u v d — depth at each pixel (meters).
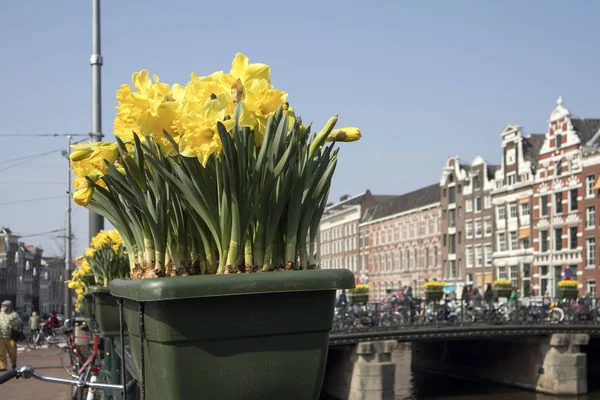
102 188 1.88
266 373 1.55
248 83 1.73
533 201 40.91
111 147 1.75
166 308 1.49
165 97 1.77
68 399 7.86
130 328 1.78
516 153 42.91
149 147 1.72
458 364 28.31
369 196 70.38
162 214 1.71
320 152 1.77
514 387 24.48
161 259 1.73
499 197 44.34
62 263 60.06
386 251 62.09
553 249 38.94
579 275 36.72
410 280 56.94
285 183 1.64
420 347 31.30
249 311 1.53
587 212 36.47
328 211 80.12
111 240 5.68
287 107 1.77
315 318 1.58
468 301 25.50
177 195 1.72
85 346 7.18
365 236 67.38
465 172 48.66
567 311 24.73
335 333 20.78
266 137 1.60
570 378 22.55
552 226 39.03
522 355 24.14
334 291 1.61
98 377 5.71
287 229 1.69
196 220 1.68
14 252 83.06
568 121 38.19
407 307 23.52
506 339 24.00
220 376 1.52
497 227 44.53
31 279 90.88
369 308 23.27
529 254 41.12
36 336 21.19
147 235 1.80
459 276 48.94
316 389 1.60
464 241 48.38
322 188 1.74
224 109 1.58
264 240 1.65
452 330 22.08
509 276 43.25
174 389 1.51
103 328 4.69
